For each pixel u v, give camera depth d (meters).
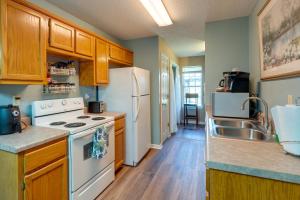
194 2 2.09
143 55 3.56
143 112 3.09
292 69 1.19
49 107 2.07
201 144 3.85
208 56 2.66
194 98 5.93
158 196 2.01
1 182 1.33
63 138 1.63
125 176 2.48
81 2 2.11
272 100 1.60
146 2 2.05
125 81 2.82
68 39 2.05
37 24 1.68
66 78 2.42
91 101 2.83
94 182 1.97
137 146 2.83
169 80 4.48
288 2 1.24
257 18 2.03
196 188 2.17
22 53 1.55
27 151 1.31
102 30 3.08
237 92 2.15
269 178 0.79
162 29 3.05
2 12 1.39
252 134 1.63
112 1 2.08
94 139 1.96
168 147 3.67
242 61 2.48
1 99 1.71
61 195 1.60
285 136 0.95
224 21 2.58
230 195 0.86
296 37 1.14
